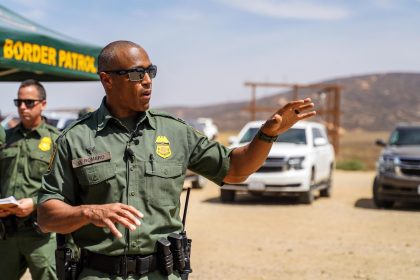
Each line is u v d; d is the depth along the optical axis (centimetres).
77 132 314
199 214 1198
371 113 10381
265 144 319
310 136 1384
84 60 683
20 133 501
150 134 318
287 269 762
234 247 889
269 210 1256
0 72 740
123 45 310
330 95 3066
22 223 475
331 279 714
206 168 329
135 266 309
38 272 482
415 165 1230
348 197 1519
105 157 308
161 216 313
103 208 281
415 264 785
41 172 492
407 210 1275
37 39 618
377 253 851
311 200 1347
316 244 913
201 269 761
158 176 312
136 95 310
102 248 307
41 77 763
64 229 295
